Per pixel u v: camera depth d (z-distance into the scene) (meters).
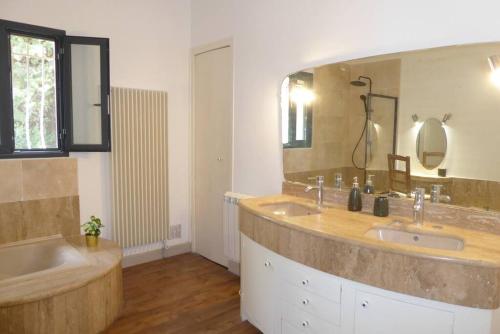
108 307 2.51
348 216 2.24
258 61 3.17
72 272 2.39
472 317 1.49
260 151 3.21
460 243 1.80
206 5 3.74
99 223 2.99
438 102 2.04
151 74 3.76
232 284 3.33
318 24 2.64
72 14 3.23
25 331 2.05
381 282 1.67
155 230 3.83
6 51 2.87
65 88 3.18
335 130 2.57
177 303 2.96
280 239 2.14
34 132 3.14
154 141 3.74
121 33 3.54
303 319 2.07
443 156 2.04
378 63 2.30
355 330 1.80
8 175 2.86
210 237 3.90
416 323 1.60
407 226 2.01
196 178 4.05
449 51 1.98
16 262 2.79
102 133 3.30
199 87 3.91
